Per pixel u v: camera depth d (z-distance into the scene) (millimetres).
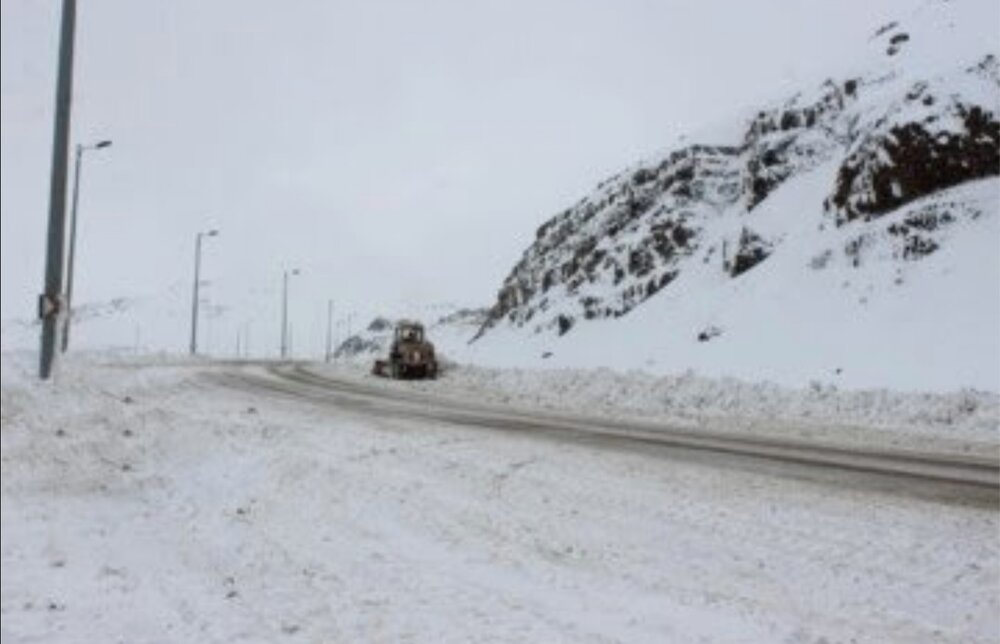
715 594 8797
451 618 8609
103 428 20344
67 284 43281
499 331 75812
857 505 11836
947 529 10375
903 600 8328
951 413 23312
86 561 11633
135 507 15125
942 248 39969
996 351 30984
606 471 14922
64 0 19266
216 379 40188
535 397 33719
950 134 43438
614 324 58688
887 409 24672
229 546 12109
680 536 10797
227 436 20156
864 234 44031
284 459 17000
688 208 63562
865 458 16438
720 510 11812
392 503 13422
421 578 9961
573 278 69812
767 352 40406
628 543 10688
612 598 8867
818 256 45938
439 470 15547
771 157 59469
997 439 19594
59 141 19891
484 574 9930
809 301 43219
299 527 12719
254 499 14672
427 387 40969
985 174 42500
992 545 9648
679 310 53531
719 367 41562
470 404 30219
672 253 61562
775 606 8375
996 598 8188
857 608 8211
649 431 21266
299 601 9555
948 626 7680
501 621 8430
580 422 23578
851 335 37719
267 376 46500
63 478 16734
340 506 13578
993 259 37000
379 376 50406
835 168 54031
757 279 49031
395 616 8781
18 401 20938
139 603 9867
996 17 50719
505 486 14023
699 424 23359
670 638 7742
